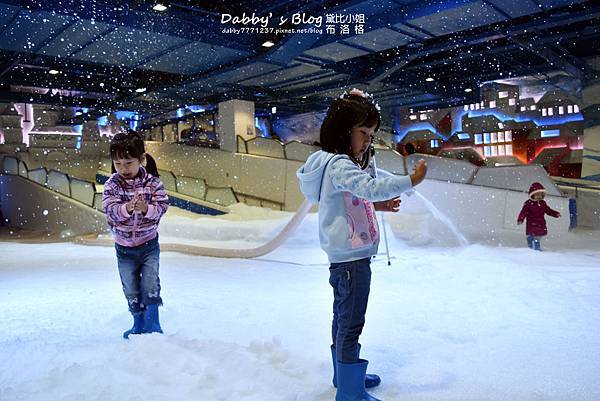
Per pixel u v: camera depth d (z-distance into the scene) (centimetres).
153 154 1930
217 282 592
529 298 445
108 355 280
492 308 411
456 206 1094
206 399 220
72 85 1903
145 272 344
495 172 1088
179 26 1266
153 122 2589
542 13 1300
